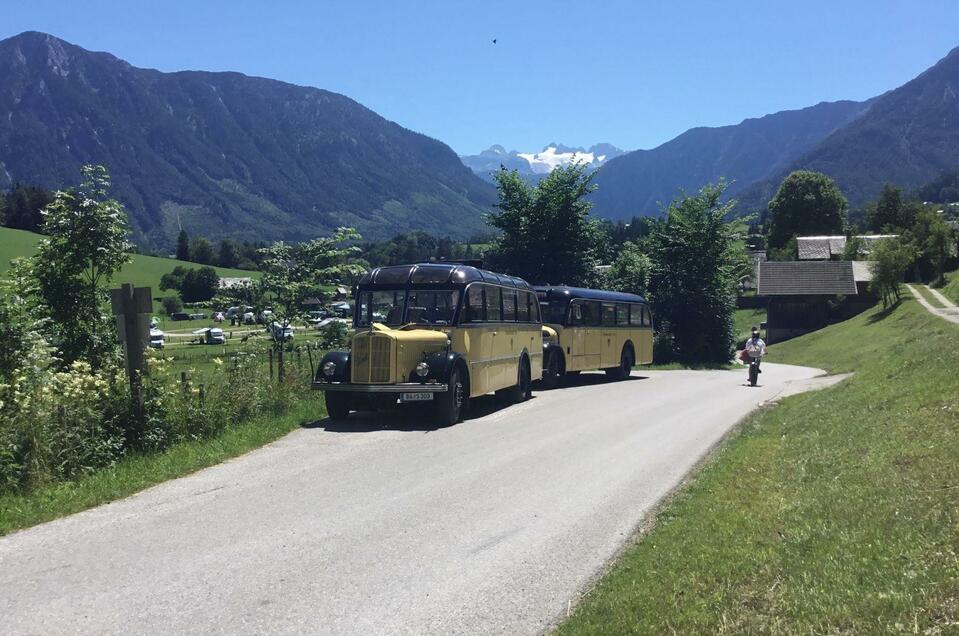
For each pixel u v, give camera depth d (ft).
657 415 52.11
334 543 22.66
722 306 136.05
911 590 14.98
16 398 30.01
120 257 47.24
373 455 36.40
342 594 18.65
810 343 213.87
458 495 28.60
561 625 16.74
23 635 16.26
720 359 136.36
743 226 136.77
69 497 27.30
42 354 36.42
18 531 23.94
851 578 16.30
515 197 119.14
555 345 73.10
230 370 46.21
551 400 61.77
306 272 62.13
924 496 20.44
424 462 34.76
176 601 18.11
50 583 19.29
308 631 16.51
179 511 26.20
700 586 17.71
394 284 50.67
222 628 16.62
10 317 37.04
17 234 314.55
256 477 31.50
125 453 33.60
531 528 24.40
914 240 263.70
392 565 20.77
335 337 59.72
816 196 381.60
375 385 44.93
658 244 137.08
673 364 128.26
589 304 80.53
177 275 368.89
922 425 28.60
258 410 44.75
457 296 49.44
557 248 117.08
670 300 134.41
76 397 32.50
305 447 38.45
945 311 172.86
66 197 45.78
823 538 19.51
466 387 48.98
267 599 18.28
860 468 26.00
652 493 29.19
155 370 37.40
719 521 23.43
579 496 28.60
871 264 223.10
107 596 18.43
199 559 21.12
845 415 38.22
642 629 15.78
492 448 38.47
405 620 17.15
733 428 46.34
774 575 17.54
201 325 279.28
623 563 20.75
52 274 45.57
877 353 126.72
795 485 26.94
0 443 28.37
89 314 46.57
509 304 58.13
